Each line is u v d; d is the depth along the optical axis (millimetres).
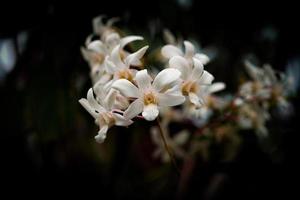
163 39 381
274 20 437
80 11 373
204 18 428
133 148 424
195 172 414
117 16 377
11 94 383
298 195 420
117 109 252
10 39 401
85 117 373
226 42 440
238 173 423
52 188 420
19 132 384
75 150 410
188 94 257
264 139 427
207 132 371
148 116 234
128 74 261
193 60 257
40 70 365
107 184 416
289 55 449
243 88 354
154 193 429
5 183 415
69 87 365
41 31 381
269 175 425
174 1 401
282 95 358
